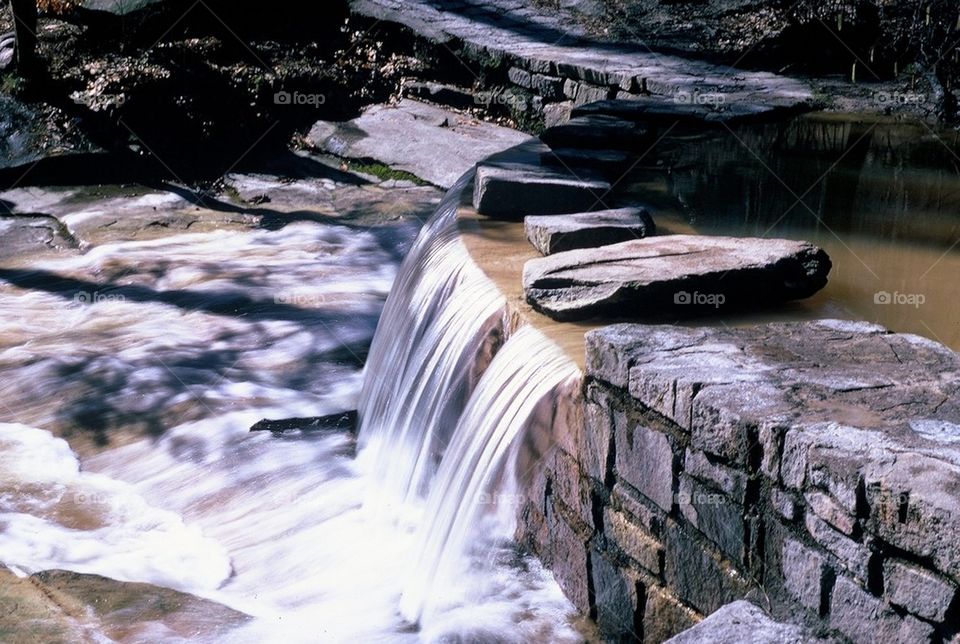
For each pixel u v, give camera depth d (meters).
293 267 7.98
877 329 3.45
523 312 4.12
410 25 10.77
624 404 3.36
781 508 2.79
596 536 3.59
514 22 10.92
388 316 5.71
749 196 5.71
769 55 9.30
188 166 9.67
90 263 8.10
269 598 4.34
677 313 4.06
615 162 6.15
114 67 10.07
